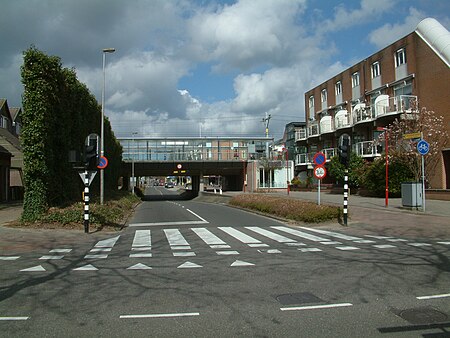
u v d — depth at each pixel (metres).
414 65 32.38
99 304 5.96
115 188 40.22
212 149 60.47
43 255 10.05
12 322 5.21
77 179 20.08
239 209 27.33
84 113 23.31
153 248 11.14
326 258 9.38
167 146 58.81
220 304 5.92
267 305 5.85
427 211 19.69
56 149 17.39
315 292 6.50
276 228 15.79
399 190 28.28
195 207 31.14
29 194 15.67
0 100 44.03
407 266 8.36
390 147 29.97
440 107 29.52
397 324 5.05
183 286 6.95
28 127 15.52
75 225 15.41
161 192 89.06
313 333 4.76
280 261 9.07
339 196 34.25
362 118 37.69
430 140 28.52
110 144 35.44
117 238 13.22
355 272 7.88
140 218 21.25
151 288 6.84
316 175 18.73
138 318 5.34
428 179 28.69
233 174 65.19
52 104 16.45
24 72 15.54
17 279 7.51
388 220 17.28
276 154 61.44
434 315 5.37
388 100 34.47
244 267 8.46
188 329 4.93
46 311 5.65
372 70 38.84
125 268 8.46
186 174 63.47
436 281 7.11
